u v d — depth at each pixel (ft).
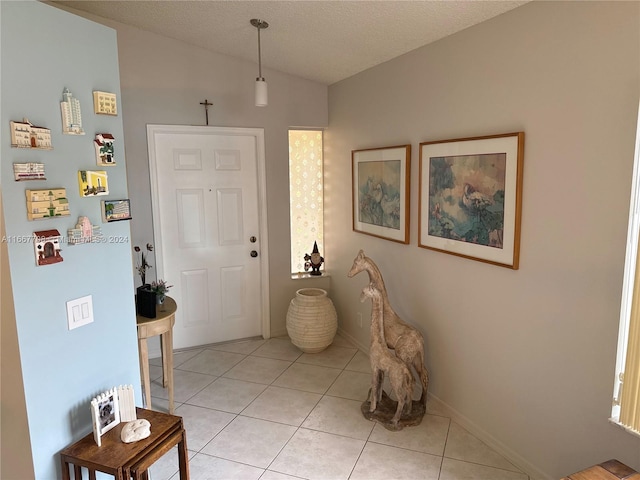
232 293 13.32
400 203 10.14
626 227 5.54
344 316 13.56
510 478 7.23
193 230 12.59
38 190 5.01
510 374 7.55
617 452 5.89
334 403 9.74
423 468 7.53
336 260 13.76
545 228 6.66
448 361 9.07
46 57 5.09
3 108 4.60
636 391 5.47
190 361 12.04
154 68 11.35
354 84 11.89
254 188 13.15
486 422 8.18
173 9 9.34
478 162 7.77
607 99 5.64
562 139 6.28
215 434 8.61
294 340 12.25
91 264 5.86
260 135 12.78
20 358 4.91
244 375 11.17
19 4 4.74
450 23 7.82
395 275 10.70
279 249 13.56
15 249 4.79
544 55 6.45
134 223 11.68
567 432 6.59
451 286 8.80
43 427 5.20
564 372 6.55
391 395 10.02
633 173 5.41
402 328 9.21
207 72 11.94
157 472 7.52
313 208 14.32
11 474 5.27
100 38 5.88
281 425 8.91
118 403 5.97
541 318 6.85
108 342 6.23
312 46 10.21
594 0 5.70
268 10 8.57
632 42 5.31
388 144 10.55
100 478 5.94
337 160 13.17
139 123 11.39
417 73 9.32
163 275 12.37
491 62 7.41
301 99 13.15
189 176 12.33
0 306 4.85
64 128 5.33
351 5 7.76
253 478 7.34
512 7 6.89
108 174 6.07
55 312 5.33
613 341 5.82
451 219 8.56
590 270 6.04
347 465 7.64
